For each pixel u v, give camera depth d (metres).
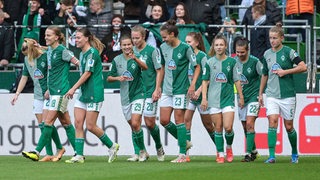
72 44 38.09
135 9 41.25
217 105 31.47
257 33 37.59
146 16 40.84
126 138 36.81
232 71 31.44
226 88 31.44
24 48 33.22
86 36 31.08
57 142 33.00
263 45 37.62
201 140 36.75
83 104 31.50
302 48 39.75
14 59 40.19
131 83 31.81
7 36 39.44
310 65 37.44
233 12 43.28
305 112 36.53
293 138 31.95
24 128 37.38
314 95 36.44
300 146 36.59
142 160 32.78
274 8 38.69
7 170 28.12
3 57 39.44
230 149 32.31
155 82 32.06
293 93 31.69
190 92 31.38
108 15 39.84
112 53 38.34
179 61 31.66
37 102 33.28
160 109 32.34
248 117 32.50
